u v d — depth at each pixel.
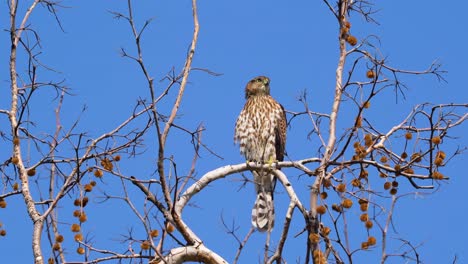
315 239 11.39
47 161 13.09
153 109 12.33
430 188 12.32
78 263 11.91
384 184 12.45
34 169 13.12
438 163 12.20
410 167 12.41
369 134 12.53
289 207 12.36
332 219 11.28
